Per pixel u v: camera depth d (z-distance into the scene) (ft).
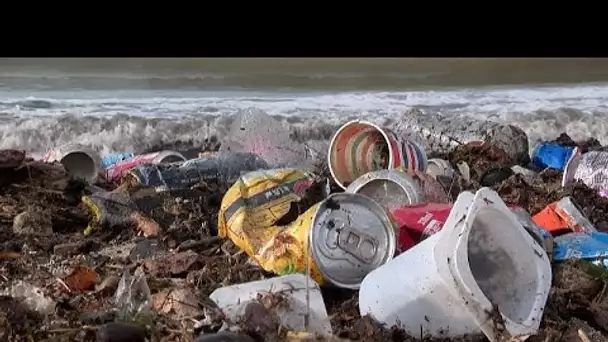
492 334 12.28
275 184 17.83
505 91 53.26
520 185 22.49
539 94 51.13
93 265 17.28
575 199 21.53
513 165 27.14
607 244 16.57
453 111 43.83
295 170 18.66
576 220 18.13
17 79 58.90
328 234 14.83
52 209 21.21
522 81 61.36
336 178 22.56
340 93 52.60
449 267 12.51
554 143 30.09
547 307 14.83
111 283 15.71
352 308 14.66
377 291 13.69
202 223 20.01
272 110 44.09
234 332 12.75
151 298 14.61
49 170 23.89
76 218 21.07
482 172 24.49
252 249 16.49
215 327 13.28
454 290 12.48
